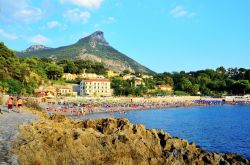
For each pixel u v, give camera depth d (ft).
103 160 91.56
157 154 110.63
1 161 68.90
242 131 296.10
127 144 103.96
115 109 545.44
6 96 261.03
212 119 427.74
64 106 508.53
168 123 368.48
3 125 116.06
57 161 82.02
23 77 587.27
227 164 114.93
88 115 444.14
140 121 387.34
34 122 131.54
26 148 80.64
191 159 112.37
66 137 94.94
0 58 533.96
